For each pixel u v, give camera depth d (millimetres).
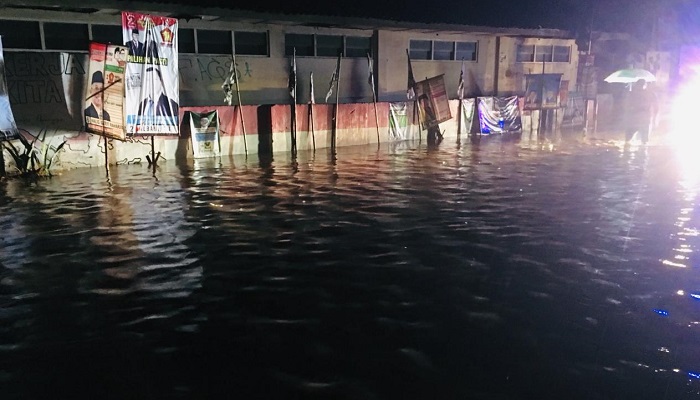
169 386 4910
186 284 7219
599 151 19109
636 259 8180
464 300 6695
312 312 6375
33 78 14484
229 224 9969
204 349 5562
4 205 11312
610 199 11898
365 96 22078
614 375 5082
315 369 5176
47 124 14789
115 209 11016
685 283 7289
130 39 15078
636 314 6359
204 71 18172
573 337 5797
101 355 5465
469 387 4871
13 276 7527
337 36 21000
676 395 4773
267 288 7066
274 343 5672
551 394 4773
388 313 6340
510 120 25406
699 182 13672
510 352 5477
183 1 16344
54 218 10344
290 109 19078
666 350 5555
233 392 4812
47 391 4859
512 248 8633
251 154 18406
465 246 8719
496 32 23781
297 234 9344
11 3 13719
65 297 6844
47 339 5789
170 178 14164
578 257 8242
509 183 13578
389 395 4754
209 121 17406
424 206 11258
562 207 11211
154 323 6137
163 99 16078
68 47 15703
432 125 22438
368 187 13117
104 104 14906
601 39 30406
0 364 5301
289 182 13734
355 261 8031
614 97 29734
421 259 8117
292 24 19562
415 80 23250
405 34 22531
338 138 20406
